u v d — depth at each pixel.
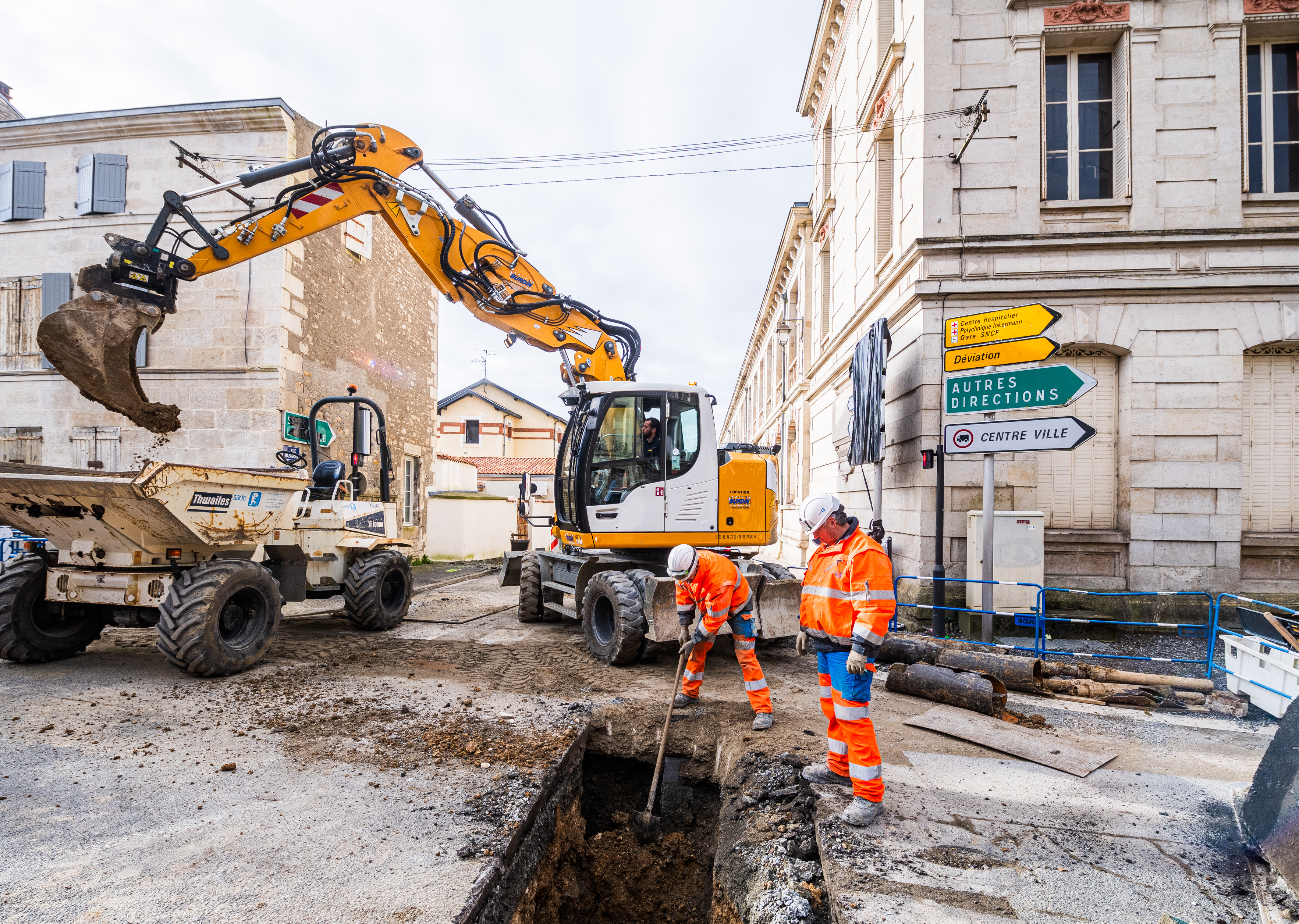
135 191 10.95
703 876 4.07
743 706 5.09
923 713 5.04
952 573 8.05
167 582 5.46
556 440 39.06
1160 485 7.90
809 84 15.34
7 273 11.21
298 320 11.19
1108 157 8.41
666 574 6.87
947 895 2.69
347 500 7.83
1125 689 5.50
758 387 32.81
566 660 6.35
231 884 2.62
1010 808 3.46
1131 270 7.94
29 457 11.13
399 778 3.66
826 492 14.52
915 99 8.56
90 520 5.21
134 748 3.94
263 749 3.99
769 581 6.51
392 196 6.89
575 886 3.94
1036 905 2.63
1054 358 8.36
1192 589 7.83
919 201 8.35
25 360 11.11
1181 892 2.74
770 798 3.74
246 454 10.66
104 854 2.80
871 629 3.20
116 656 6.05
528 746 4.15
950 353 7.50
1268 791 3.01
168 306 6.07
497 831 3.13
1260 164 8.37
